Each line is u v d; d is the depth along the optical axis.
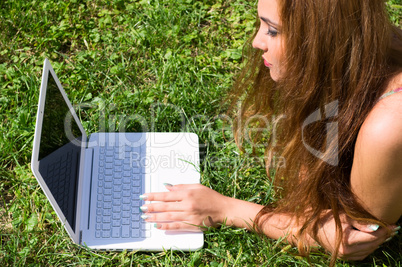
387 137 1.96
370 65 2.08
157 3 3.90
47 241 2.57
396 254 2.57
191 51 3.70
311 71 2.13
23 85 3.32
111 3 3.95
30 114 3.11
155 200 2.57
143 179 2.72
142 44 3.65
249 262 2.54
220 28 3.84
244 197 2.88
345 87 2.15
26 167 2.93
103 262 2.47
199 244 2.51
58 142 2.36
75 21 3.78
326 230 2.39
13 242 2.55
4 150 2.92
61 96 2.55
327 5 1.97
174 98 3.29
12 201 2.79
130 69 3.50
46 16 3.71
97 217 2.55
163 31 3.70
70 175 2.45
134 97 3.28
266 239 2.56
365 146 2.05
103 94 3.32
